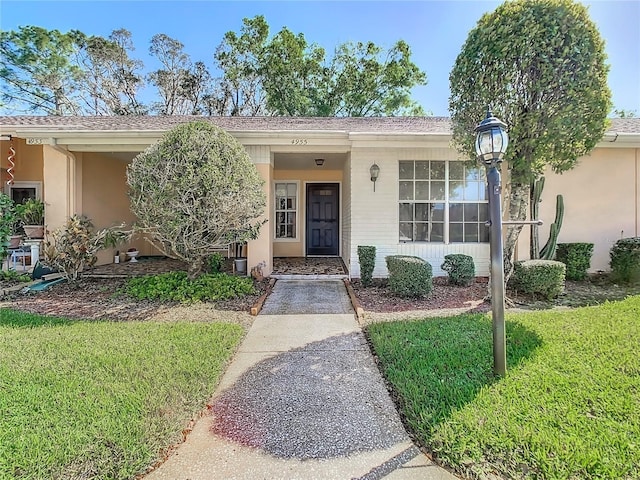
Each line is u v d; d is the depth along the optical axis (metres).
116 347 3.96
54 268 7.86
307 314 5.68
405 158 8.52
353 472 2.16
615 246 8.02
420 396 2.88
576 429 2.38
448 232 8.55
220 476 2.13
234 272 9.01
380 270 8.55
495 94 5.30
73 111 23.09
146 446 2.26
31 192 11.06
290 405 2.95
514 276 6.63
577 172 8.62
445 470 2.16
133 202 6.48
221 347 4.02
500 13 5.31
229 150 6.45
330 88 23.38
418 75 23.33
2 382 3.09
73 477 2.04
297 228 13.02
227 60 24.27
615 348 3.74
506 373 3.20
